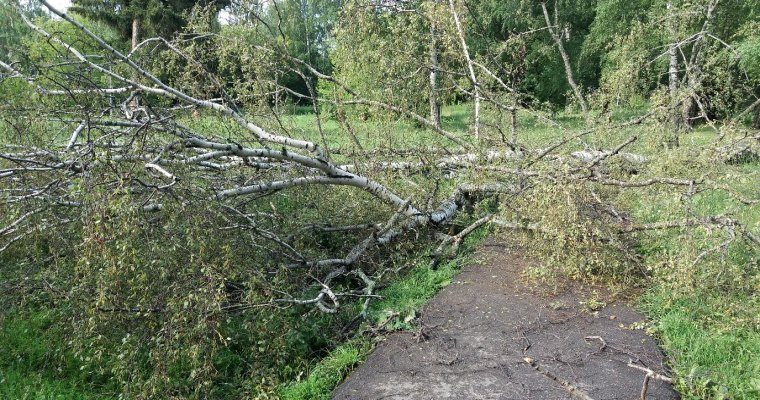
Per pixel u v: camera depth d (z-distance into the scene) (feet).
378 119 25.59
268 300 14.46
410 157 25.75
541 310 15.52
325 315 16.43
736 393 11.41
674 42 35.47
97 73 18.61
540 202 16.35
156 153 14.62
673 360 12.76
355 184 19.47
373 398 11.95
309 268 18.34
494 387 12.05
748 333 13.52
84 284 12.76
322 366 13.74
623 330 14.33
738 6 45.65
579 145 28.22
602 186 20.99
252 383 13.42
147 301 12.72
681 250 15.78
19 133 14.34
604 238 17.34
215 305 12.33
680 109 27.50
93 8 55.62
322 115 28.17
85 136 16.03
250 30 22.50
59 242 14.84
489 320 15.11
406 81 27.81
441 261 20.03
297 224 19.63
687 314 14.49
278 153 16.97
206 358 12.57
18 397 12.94
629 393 11.61
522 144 26.48
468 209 25.09
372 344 14.51
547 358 13.11
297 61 23.70
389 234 20.85
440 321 15.30
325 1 41.68
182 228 13.41
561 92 71.77
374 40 27.71
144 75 16.10
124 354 12.66
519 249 20.21
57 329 14.97
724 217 15.74
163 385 12.47
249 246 16.47
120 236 11.71
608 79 32.40
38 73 14.83
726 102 33.17
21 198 13.70
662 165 21.36
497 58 31.50
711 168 21.07
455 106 36.55
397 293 17.70
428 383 12.36
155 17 54.39
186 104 18.11
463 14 30.42
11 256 15.71
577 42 68.90
